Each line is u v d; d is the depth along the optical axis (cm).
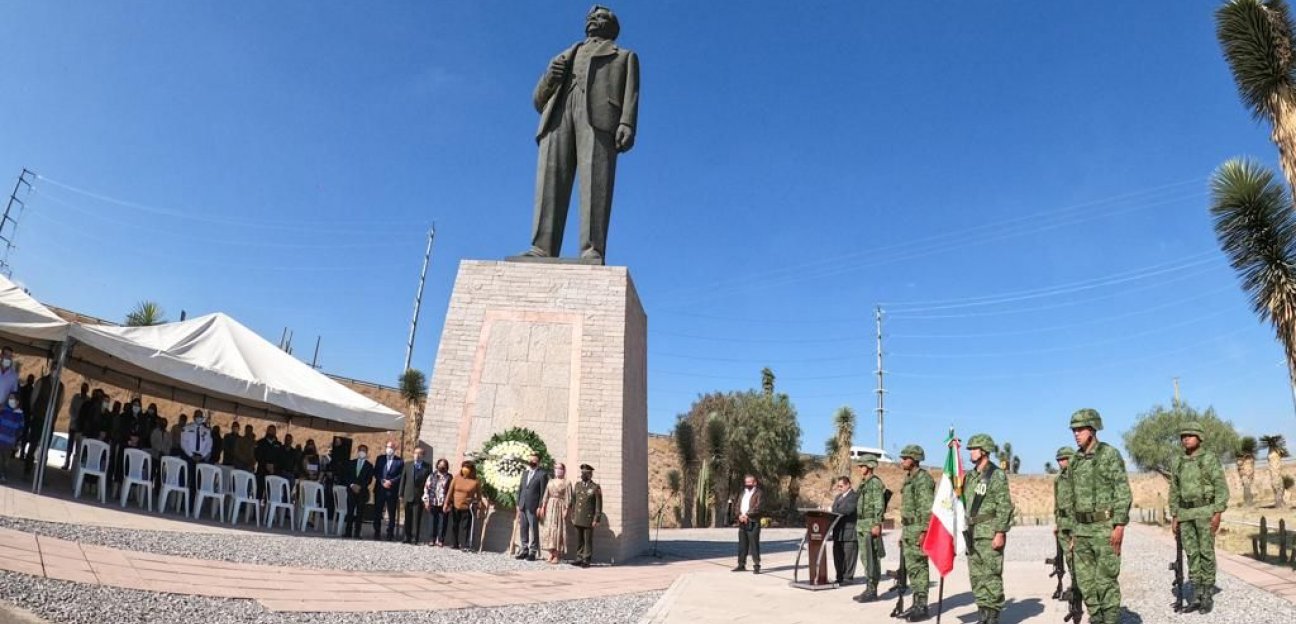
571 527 1517
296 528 1600
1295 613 940
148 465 1396
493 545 1521
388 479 1558
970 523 856
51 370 1500
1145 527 2884
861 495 1103
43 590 651
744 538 1433
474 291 1725
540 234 1822
